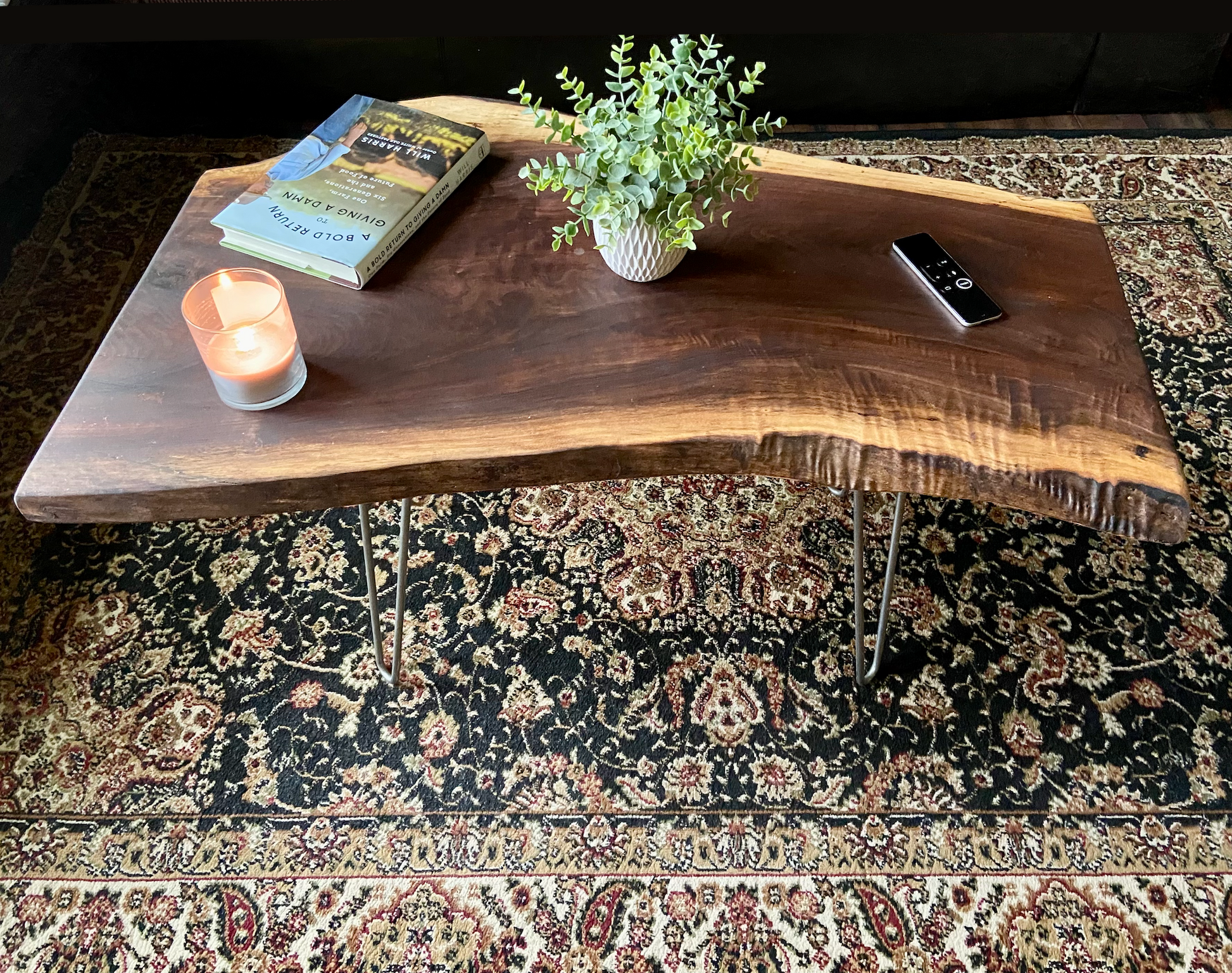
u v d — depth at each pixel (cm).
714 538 137
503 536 137
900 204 115
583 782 114
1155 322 161
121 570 133
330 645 126
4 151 169
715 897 106
